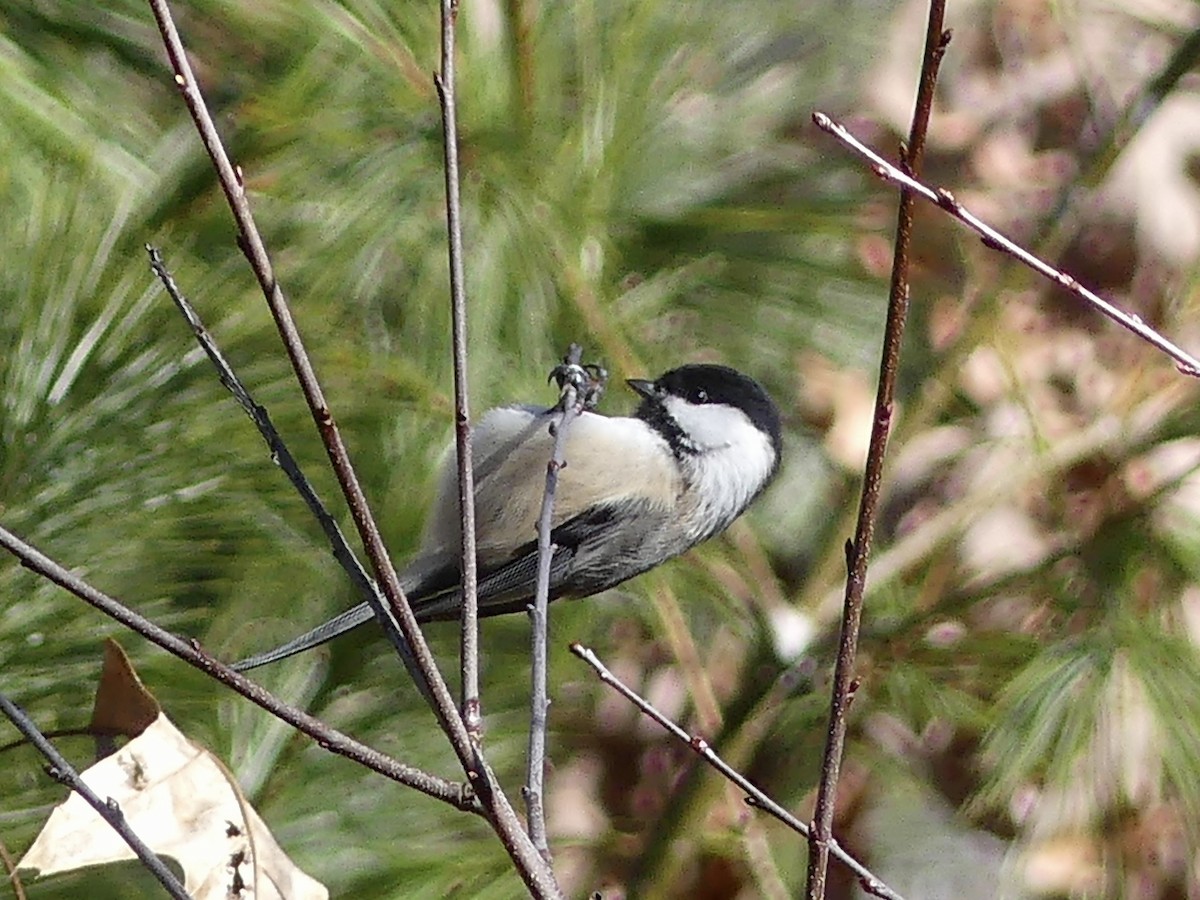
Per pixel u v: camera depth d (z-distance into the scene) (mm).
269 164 5996
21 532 4992
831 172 7062
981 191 9789
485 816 3570
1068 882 6156
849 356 7188
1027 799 6473
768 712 7422
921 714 7031
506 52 6277
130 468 5125
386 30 6082
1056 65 11125
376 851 5738
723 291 6953
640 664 8922
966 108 11023
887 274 8289
